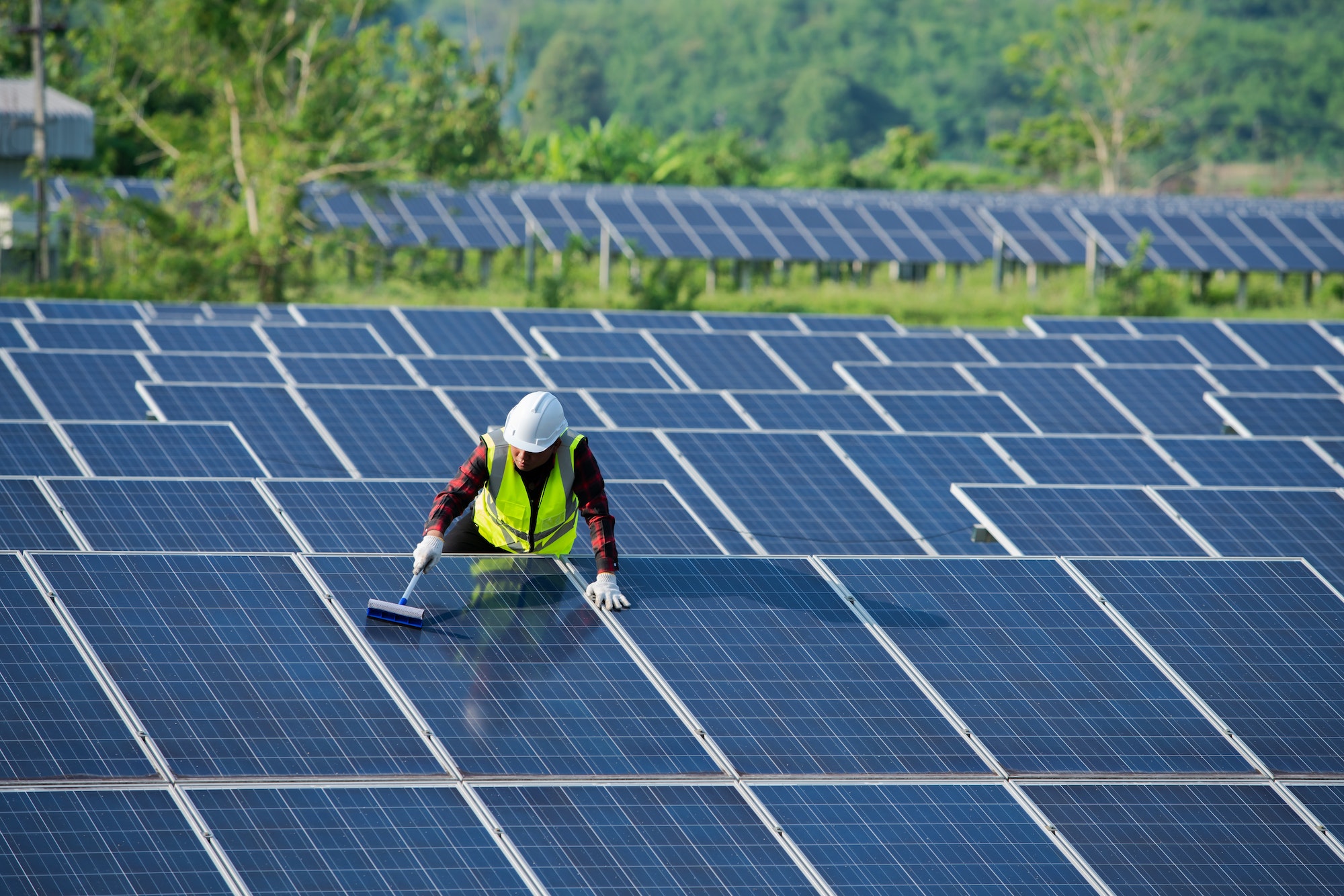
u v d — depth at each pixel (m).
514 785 19.19
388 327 66.94
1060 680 22.69
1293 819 20.20
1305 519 36.69
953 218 144.38
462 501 24.56
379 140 124.75
